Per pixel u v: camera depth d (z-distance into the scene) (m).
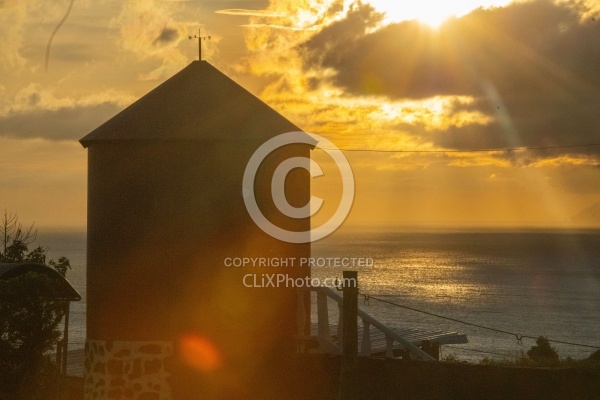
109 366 20.47
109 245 20.67
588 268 191.50
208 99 21.39
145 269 20.41
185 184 20.34
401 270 176.50
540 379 17.20
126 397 20.30
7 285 22.36
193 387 20.05
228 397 19.81
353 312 17.52
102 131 20.88
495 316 104.31
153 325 20.33
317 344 20.62
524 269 186.88
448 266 192.75
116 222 20.61
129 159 20.56
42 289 22.72
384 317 97.69
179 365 20.19
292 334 20.81
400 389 17.95
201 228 20.31
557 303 121.19
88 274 21.12
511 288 142.00
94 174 21.03
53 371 23.52
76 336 68.00
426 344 27.92
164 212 20.38
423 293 129.75
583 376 17.22
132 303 20.44
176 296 20.28
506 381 17.38
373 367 18.14
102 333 20.69
